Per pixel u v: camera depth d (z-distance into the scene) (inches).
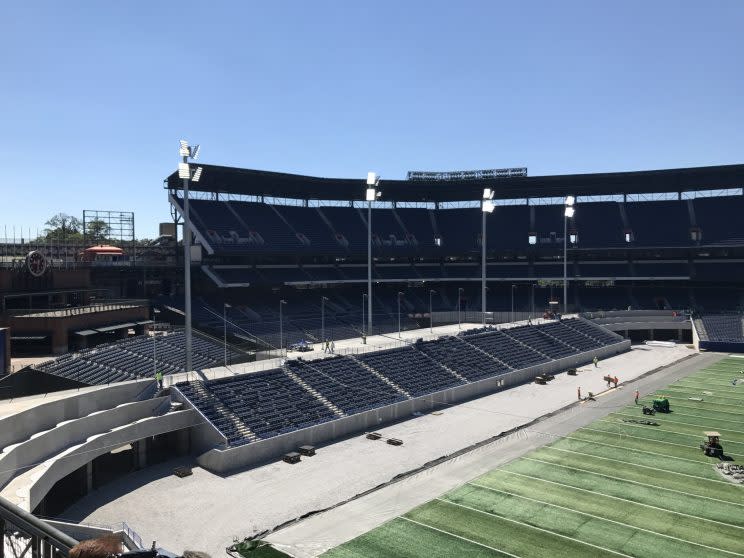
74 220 6225.4
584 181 4488.2
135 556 213.5
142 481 1635.1
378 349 2856.8
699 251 4483.3
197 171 2474.2
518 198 4904.0
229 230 3882.9
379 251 4387.3
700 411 2290.8
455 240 4790.8
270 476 1668.3
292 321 3602.4
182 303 3486.7
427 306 4443.9
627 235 4552.2
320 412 2096.5
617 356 3708.2
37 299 2849.4
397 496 1509.6
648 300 4488.2
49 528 254.5
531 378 3004.4
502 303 4532.5
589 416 2256.4
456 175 4793.3
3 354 1915.6
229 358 2657.5
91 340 2706.7
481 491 1531.7
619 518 1362.0
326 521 1368.1
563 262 4680.1
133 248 3949.3
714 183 4530.0
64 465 1390.3
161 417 1755.7
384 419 2214.6
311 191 4485.7
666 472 1644.9
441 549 1224.2
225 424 1856.5
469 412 2347.4
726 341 3779.5
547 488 1546.5
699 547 1220.5
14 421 1369.3
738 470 1633.9
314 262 4318.4
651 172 4286.4
